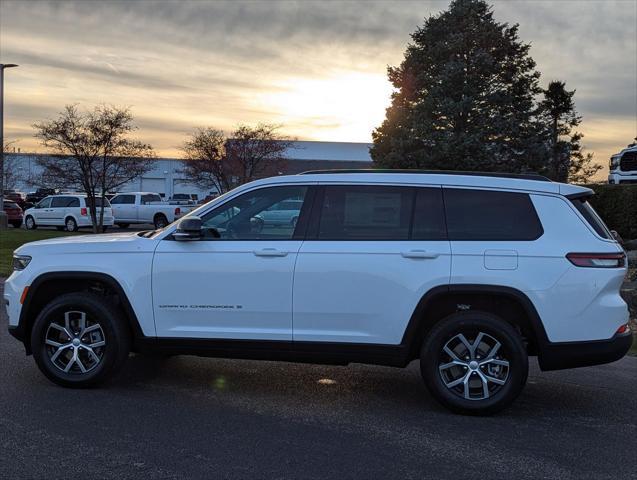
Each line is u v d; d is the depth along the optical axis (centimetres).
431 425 472
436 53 2494
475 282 483
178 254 522
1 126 2648
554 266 479
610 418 498
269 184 527
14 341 711
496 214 498
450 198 505
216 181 3092
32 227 2784
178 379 583
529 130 2497
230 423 467
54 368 542
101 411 486
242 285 511
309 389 563
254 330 513
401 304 491
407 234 500
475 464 399
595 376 629
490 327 483
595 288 477
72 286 559
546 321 479
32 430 441
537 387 587
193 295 519
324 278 499
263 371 619
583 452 423
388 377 610
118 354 535
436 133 2370
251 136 2933
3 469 376
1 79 2625
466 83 2398
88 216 2656
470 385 493
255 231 522
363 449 421
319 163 5606
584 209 501
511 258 482
